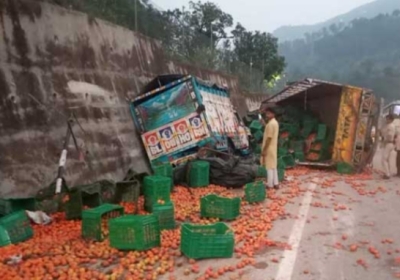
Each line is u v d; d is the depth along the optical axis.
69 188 8.38
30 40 9.28
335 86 15.15
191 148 12.05
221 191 10.66
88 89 11.05
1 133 7.85
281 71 43.34
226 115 15.23
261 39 40.56
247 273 5.23
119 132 11.74
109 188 8.93
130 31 14.96
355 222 7.75
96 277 5.04
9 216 6.42
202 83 13.01
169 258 5.71
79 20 11.45
